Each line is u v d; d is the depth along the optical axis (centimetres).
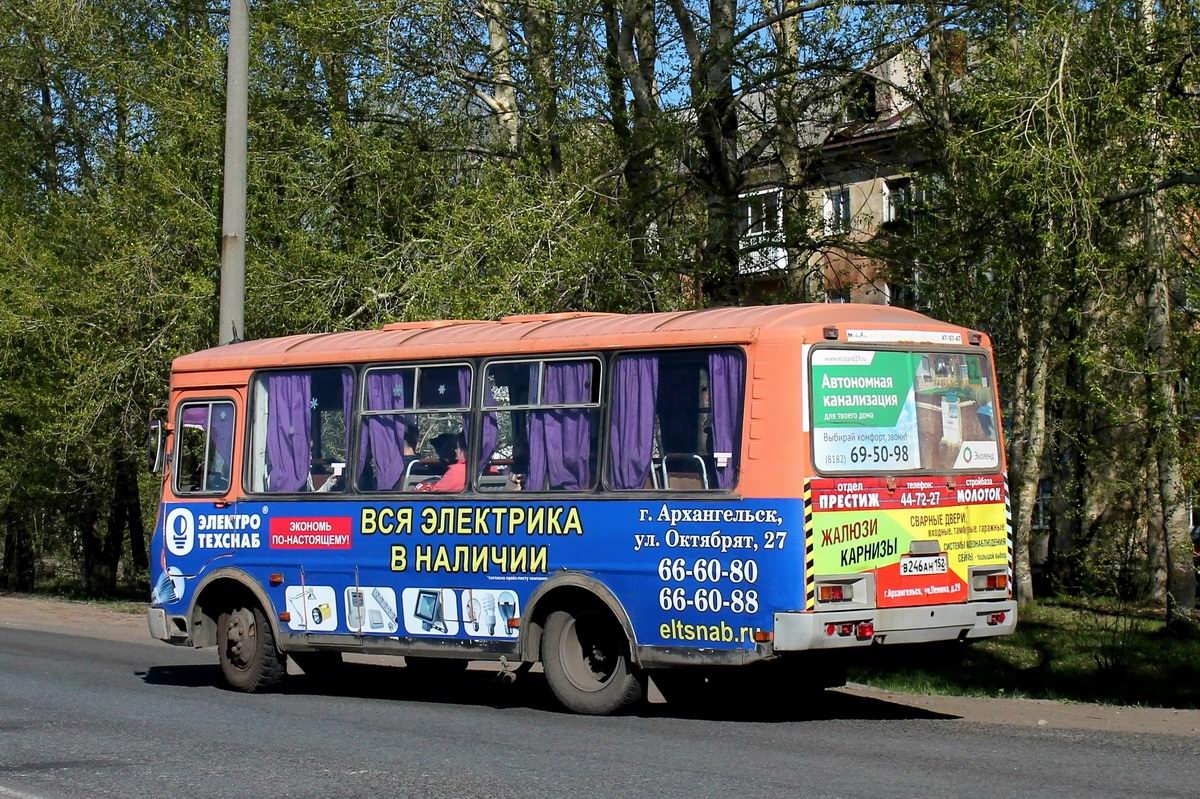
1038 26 1519
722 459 1076
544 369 1189
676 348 1111
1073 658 2047
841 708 1220
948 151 1708
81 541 4131
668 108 2000
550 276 1764
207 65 2334
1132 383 1938
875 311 1139
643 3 2084
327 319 2044
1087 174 1442
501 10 2209
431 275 1792
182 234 2397
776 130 2061
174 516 1431
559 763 919
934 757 930
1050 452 2956
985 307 1698
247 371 1398
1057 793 798
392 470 1280
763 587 1043
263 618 1365
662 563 1097
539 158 2038
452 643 1225
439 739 1033
